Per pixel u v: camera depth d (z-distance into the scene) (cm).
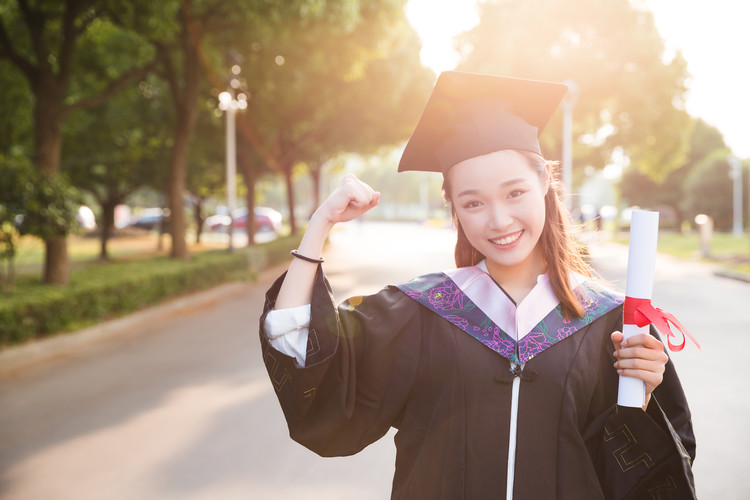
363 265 1942
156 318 1034
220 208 5925
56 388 609
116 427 489
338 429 147
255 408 531
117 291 979
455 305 153
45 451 440
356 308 156
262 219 4700
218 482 385
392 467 406
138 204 6519
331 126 2508
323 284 145
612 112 2633
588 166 3025
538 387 144
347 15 1059
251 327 938
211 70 1623
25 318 773
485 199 148
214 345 806
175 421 500
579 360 146
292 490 372
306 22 1030
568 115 2319
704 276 1620
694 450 152
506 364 146
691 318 959
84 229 1005
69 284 954
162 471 402
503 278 160
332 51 1486
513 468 142
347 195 148
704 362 673
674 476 142
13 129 1527
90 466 412
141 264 1313
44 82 1052
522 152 148
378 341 151
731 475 387
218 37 1454
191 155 2370
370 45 1410
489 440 143
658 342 139
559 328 149
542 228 151
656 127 2608
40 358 740
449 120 156
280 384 146
